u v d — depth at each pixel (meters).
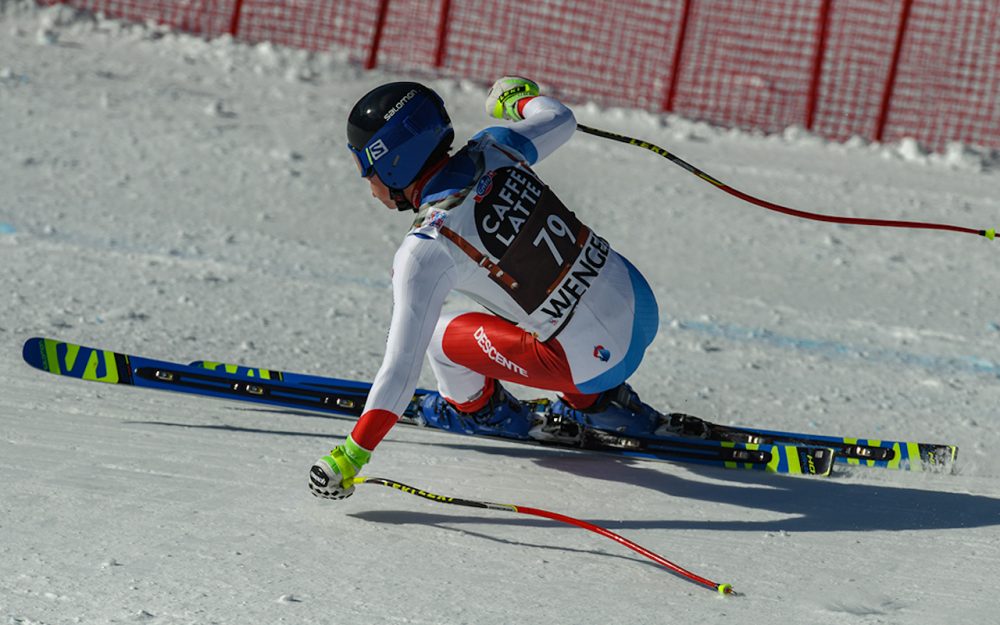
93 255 23.39
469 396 14.59
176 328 19.53
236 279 22.94
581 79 45.72
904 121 44.16
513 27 48.66
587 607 10.25
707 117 43.81
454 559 11.23
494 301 12.67
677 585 10.95
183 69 41.66
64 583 9.84
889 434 17.34
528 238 12.41
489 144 12.62
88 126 33.62
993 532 13.05
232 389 15.70
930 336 23.41
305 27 47.66
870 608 10.55
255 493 12.63
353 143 12.23
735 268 27.58
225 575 10.31
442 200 12.08
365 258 25.61
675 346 21.48
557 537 12.12
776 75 46.94
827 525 13.09
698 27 49.59
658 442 15.03
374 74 43.78
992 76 47.09
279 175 31.33
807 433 17.17
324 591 10.16
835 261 28.62
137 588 9.86
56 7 45.22
